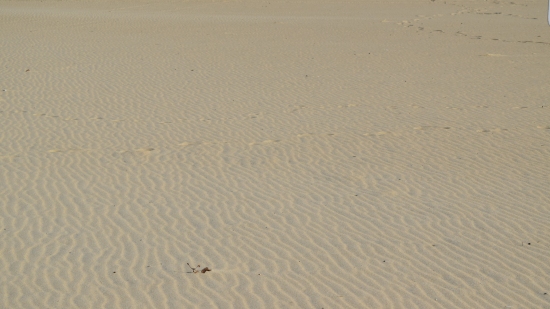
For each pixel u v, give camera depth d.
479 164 12.69
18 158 12.96
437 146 13.88
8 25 32.56
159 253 8.72
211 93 19.11
